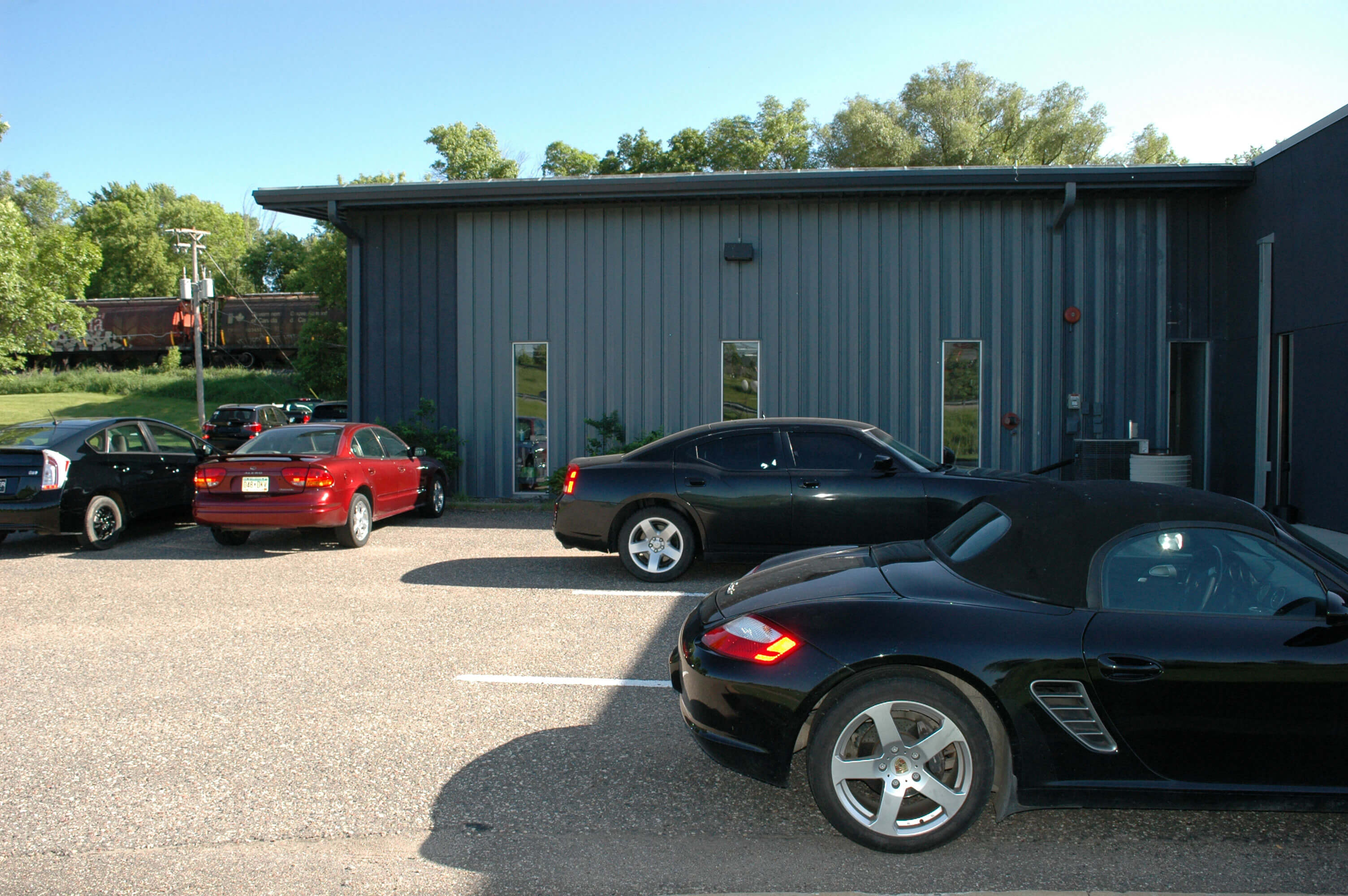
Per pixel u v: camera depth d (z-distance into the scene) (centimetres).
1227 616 333
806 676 334
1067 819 364
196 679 532
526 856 330
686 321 1342
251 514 934
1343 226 967
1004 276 1293
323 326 3778
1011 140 4159
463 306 1376
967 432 1308
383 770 405
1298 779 324
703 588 790
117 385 3922
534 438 1374
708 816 364
